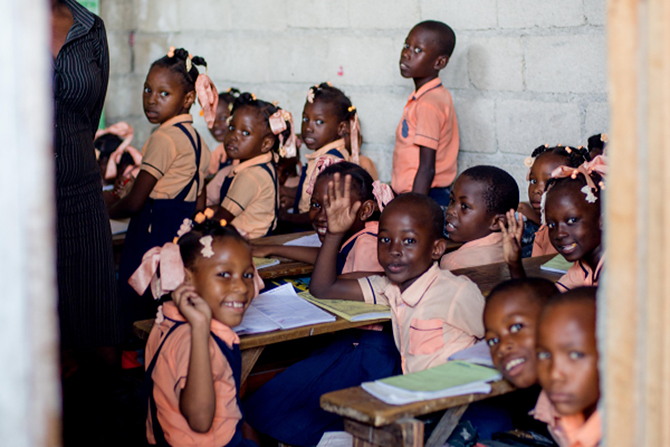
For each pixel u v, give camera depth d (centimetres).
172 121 424
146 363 250
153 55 686
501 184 323
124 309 418
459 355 238
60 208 308
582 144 420
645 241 151
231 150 440
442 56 436
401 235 265
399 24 493
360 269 314
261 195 441
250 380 314
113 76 718
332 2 530
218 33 623
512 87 444
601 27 405
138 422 322
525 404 276
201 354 227
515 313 211
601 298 167
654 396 151
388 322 299
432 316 259
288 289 304
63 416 330
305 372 294
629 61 151
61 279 315
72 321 321
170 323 242
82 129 312
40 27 128
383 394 204
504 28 442
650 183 149
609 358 159
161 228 418
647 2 147
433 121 431
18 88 126
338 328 265
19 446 130
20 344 129
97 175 326
